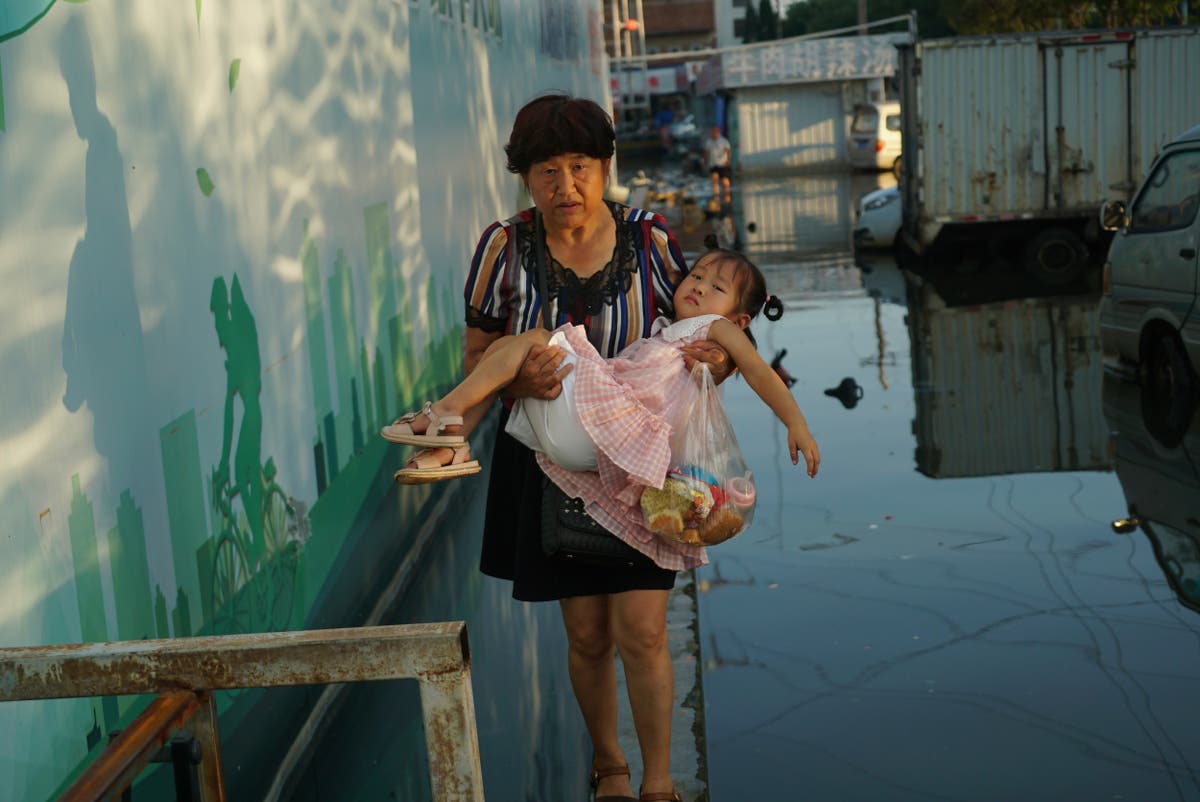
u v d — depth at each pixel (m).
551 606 5.39
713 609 5.36
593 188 3.22
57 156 2.77
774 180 38.94
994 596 5.33
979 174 18.00
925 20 87.19
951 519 6.50
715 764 3.95
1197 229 8.34
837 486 7.29
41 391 2.62
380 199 6.09
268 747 3.80
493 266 3.36
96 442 2.88
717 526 3.24
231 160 3.97
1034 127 17.81
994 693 4.38
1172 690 4.32
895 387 9.96
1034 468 7.43
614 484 3.22
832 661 4.73
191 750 1.90
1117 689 4.35
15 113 2.59
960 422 8.70
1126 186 17.73
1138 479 7.02
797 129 42.09
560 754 3.97
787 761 3.95
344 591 5.03
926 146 18.00
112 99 3.09
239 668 1.90
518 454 3.50
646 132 71.00
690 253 20.89
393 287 6.29
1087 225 17.98
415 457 3.01
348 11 5.60
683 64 74.38
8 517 2.46
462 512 6.96
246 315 4.04
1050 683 4.43
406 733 4.21
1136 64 17.58
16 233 2.56
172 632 3.27
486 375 3.11
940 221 18.14
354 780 3.84
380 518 5.71
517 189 11.18
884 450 8.07
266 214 4.31
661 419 3.15
